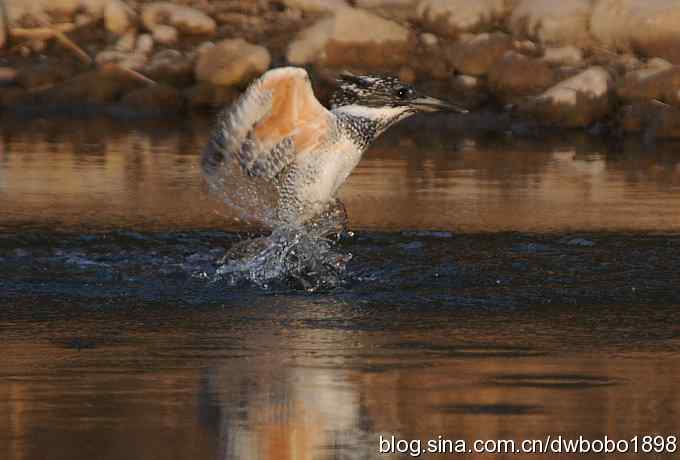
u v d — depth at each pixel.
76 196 37.56
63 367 21.42
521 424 18.62
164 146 47.16
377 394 19.98
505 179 41.19
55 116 54.44
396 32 57.09
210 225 34.00
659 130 50.41
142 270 29.09
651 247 31.44
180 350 22.55
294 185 28.73
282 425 18.53
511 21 59.12
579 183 40.53
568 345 22.97
